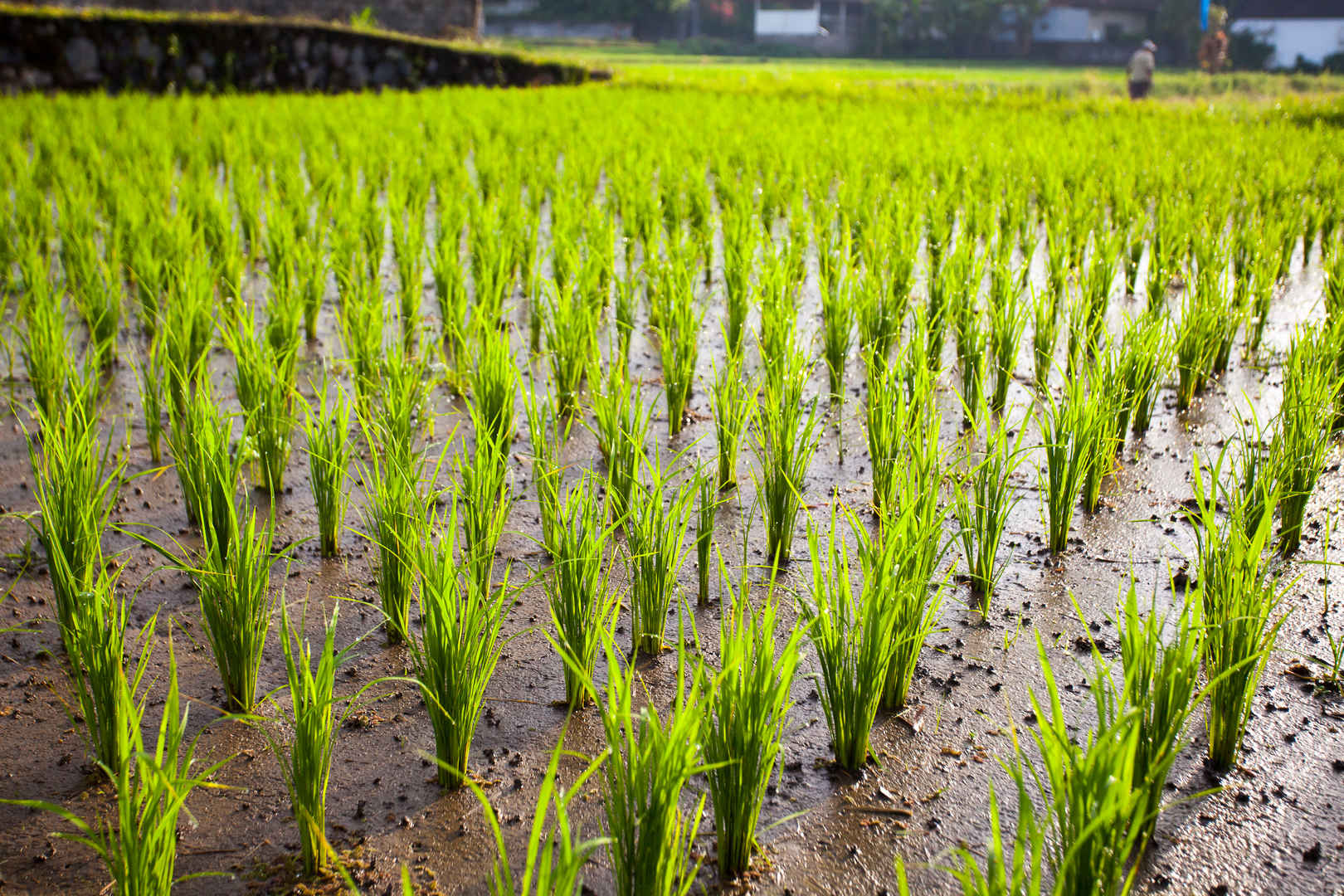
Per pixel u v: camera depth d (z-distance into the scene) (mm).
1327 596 4285
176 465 4895
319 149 14273
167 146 14125
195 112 21094
